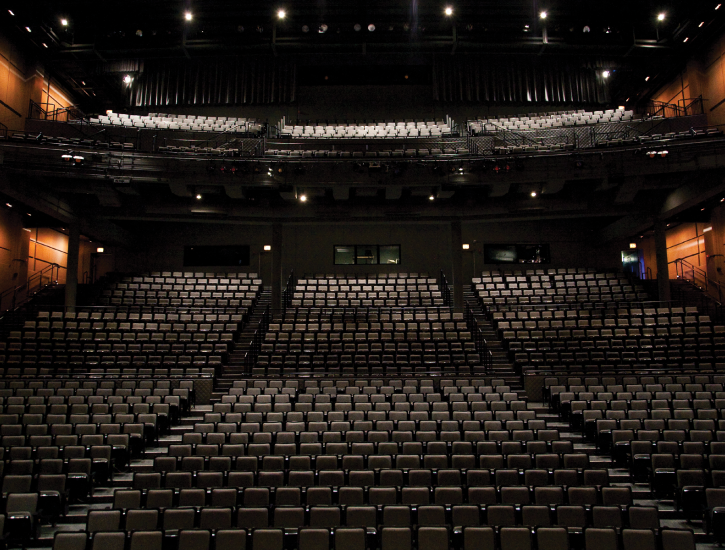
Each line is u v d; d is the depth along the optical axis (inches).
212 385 440.1
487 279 693.3
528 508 235.5
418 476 270.4
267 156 569.6
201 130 650.2
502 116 746.8
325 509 232.5
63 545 207.5
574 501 244.7
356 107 780.6
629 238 768.3
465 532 213.5
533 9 661.3
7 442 312.3
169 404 374.6
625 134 586.2
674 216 666.8
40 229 684.1
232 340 528.4
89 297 625.6
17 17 591.5
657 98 764.0
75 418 346.6
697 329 526.3
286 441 324.2
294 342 524.4
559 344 511.2
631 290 649.0
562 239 768.3
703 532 254.5
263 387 426.3
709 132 548.7
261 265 753.0
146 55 679.7
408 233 761.6
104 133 575.5
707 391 387.9
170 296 635.5
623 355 485.7
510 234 767.1
